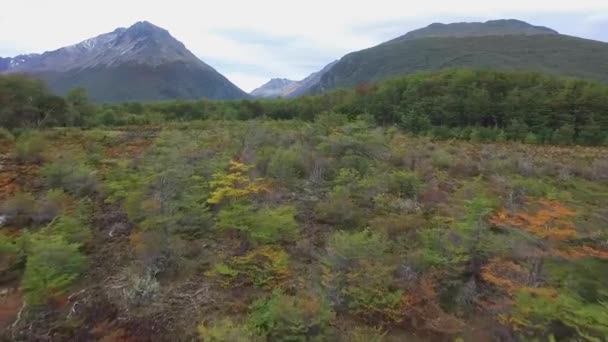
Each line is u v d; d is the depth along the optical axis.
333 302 4.64
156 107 36.34
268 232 5.83
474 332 4.34
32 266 4.60
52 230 6.05
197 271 5.36
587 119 24.66
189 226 6.32
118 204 7.81
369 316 4.56
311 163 10.20
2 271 5.21
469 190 8.55
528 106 25.94
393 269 5.12
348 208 7.21
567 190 9.48
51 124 23.31
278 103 38.06
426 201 8.34
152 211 6.41
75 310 4.52
